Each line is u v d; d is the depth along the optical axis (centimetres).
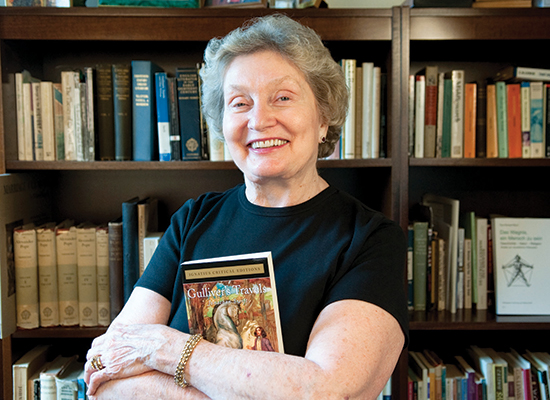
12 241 143
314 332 78
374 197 167
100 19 138
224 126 94
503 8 138
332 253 88
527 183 177
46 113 146
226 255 94
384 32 139
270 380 70
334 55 162
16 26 137
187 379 76
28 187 154
